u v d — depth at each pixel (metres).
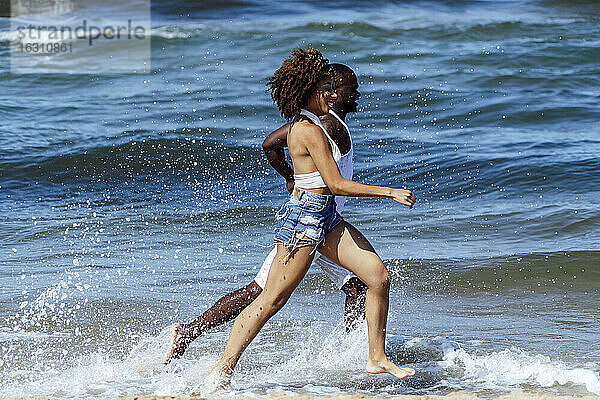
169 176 39.84
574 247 27.31
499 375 17.34
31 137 46.03
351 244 16.50
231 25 85.81
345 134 17.44
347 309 18.98
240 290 18.30
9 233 30.58
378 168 40.28
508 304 22.67
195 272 25.94
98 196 36.66
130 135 46.28
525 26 83.44
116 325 21.11
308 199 16.23
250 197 36.22
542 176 36.91
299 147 16.14
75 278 25.20
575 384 16.61
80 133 47.12
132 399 15.09
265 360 18.70
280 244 16.41
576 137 45.03
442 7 96.12
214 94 59.16
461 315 21.86
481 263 26.16
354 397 15.17
